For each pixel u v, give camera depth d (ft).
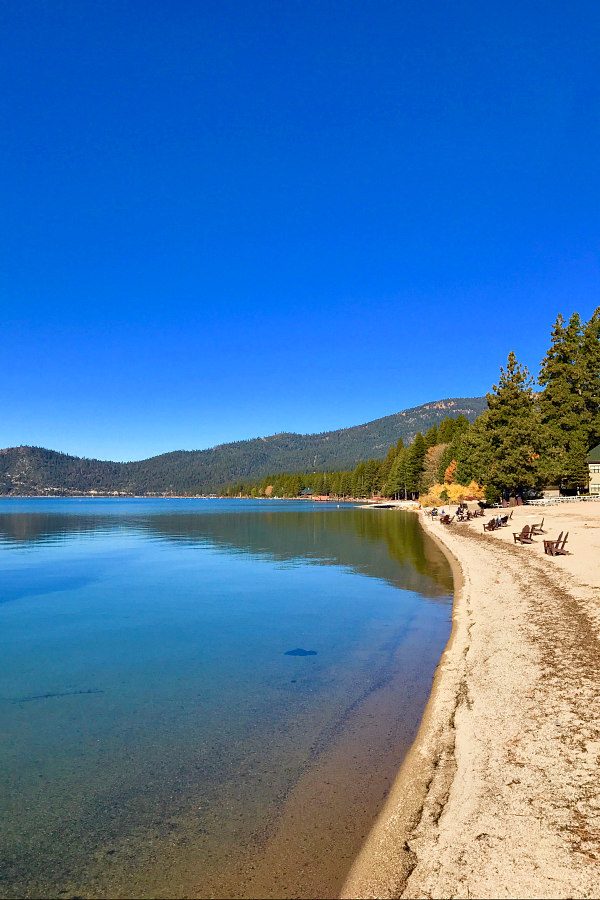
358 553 135.74
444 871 19.40
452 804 23.59
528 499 221.25
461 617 60.75
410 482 427.74
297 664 48.52
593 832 20.58
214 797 26.84
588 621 50.80
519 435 200.75
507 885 18.26
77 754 32.14
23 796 27.61
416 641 54.08
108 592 88.48
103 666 49.26
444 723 32.45
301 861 21.56
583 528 135.13
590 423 224.33
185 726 35.78
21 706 39.86
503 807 22.81
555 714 31.45
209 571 111.65
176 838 23.71
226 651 53.36
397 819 23.08
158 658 51.47
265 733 34.19
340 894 19.42
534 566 85.66
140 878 21.17
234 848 22.75
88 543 181.88
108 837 23.98
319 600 77.61
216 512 449.89
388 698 39.04
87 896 20.44
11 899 20.42
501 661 42.32
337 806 25.39
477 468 218.79
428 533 184.75
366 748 31.19
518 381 204.03
